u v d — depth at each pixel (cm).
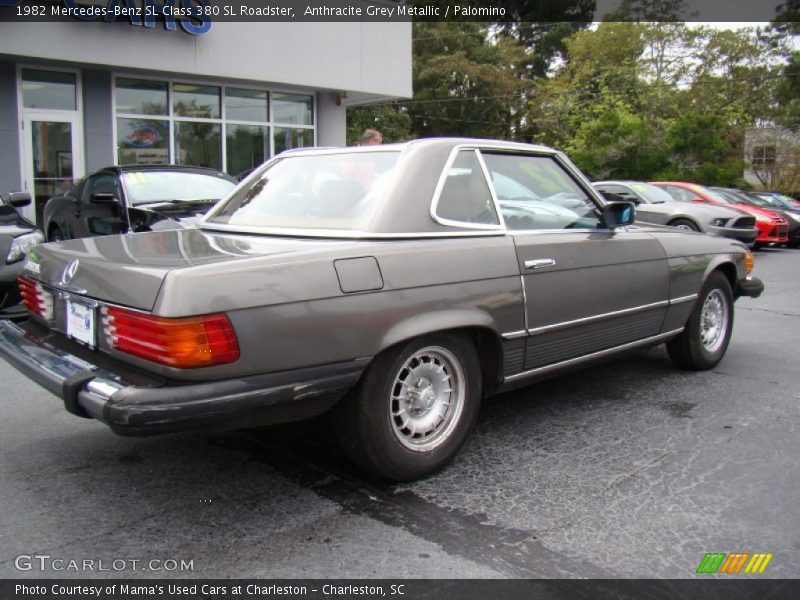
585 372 519
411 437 323
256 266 267
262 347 263
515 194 370
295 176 376
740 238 1242
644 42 3891
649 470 342
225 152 1462
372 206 319
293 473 340
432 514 297
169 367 251
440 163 339
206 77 1370
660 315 450
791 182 3312
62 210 917
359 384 297
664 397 459
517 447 373
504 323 341
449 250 322
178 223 618
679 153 2897
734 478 332
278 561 261
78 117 1259
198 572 254
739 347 607
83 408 265
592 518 293
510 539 276
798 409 435
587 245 389
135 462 354
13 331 355
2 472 341
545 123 3853
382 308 292
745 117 3534
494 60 4244
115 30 1190
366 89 1549
